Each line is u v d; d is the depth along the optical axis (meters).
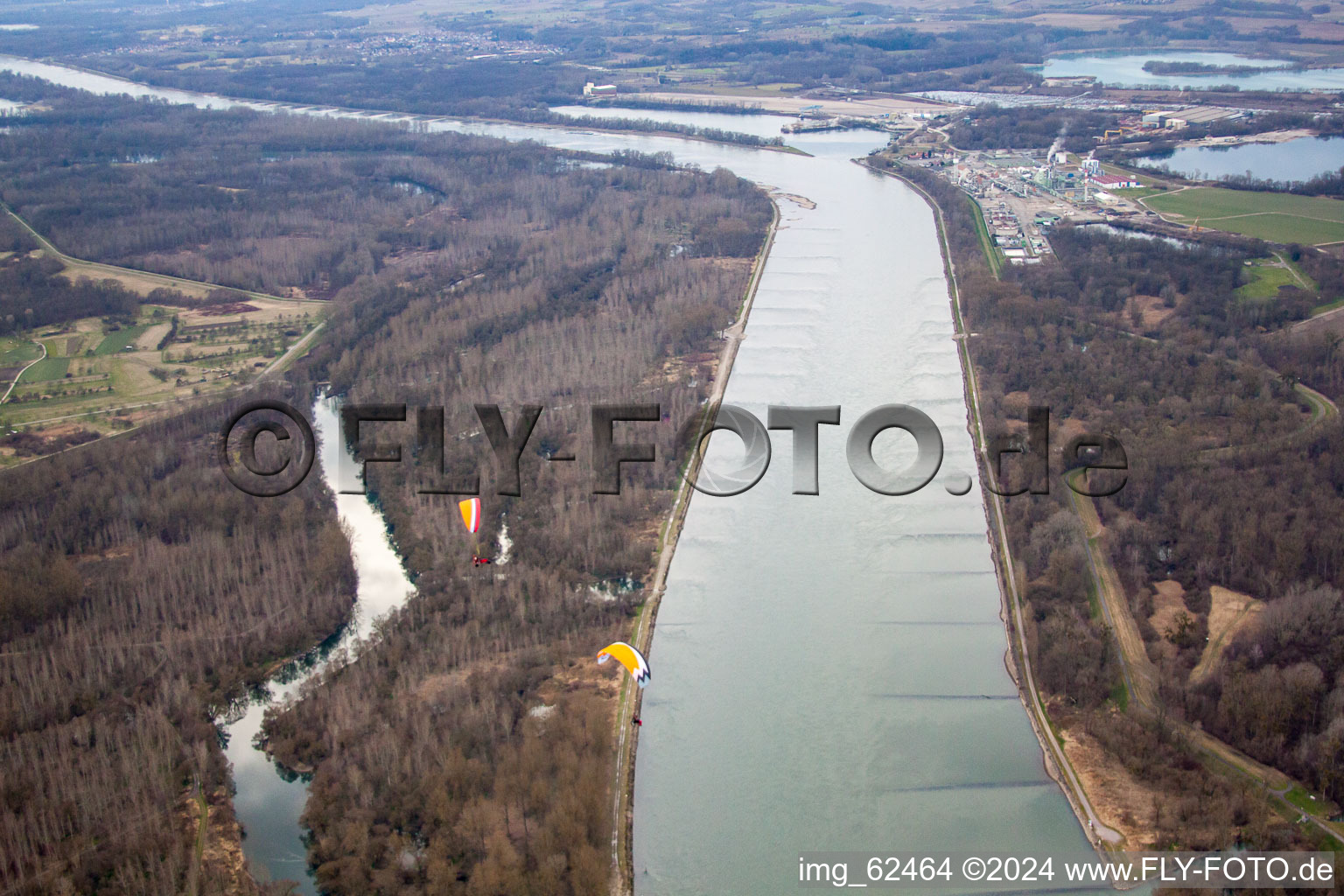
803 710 175.50
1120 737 164.12
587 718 164.25
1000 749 166.75
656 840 153.38
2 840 145.75
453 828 145.62
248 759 167.25
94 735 167.12
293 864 148.25
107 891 142.00
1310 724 160.75
